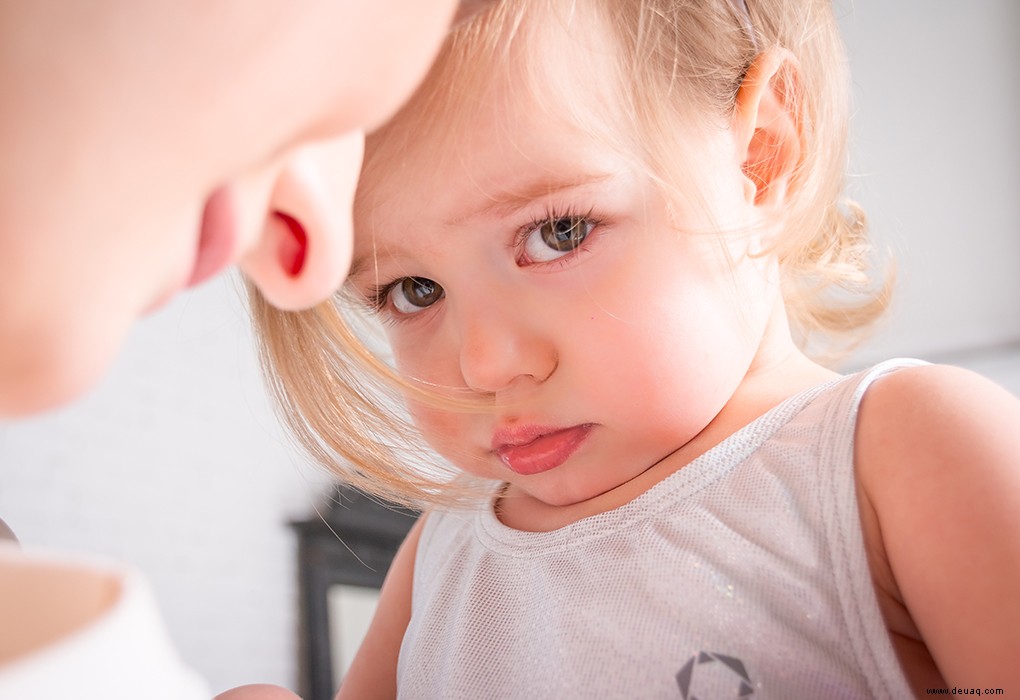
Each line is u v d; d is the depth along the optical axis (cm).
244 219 20
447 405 41
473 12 24
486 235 39
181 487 174
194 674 19
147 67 16
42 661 15
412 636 47
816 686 38
